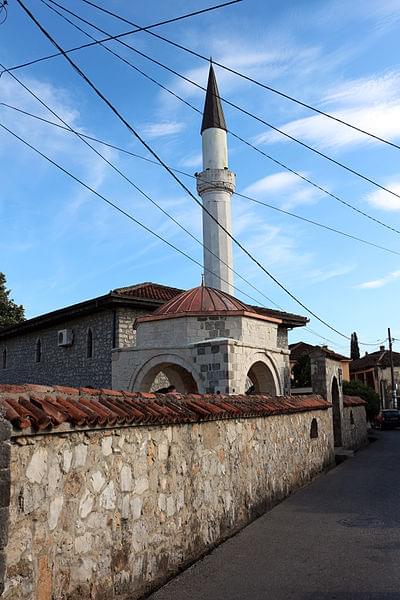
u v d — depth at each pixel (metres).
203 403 8.50
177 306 15.73
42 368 30.02
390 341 53.75
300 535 8.61
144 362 15.25
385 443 28.78
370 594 6.02
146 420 6.42
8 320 41.84
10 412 4.54
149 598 6.01
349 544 8.03
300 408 13.62
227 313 15.05
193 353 14.43
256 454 10.42
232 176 28.09
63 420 4.98
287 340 32.72
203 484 7.97
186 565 7.15
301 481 13.60
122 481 6.01
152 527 6.49
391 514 10.07
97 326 25.61
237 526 9.05
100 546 5.53
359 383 37.00
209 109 28.89
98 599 5.40
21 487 4.57
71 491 5.19
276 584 6.39
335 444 22.36
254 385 17.02
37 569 4.66
